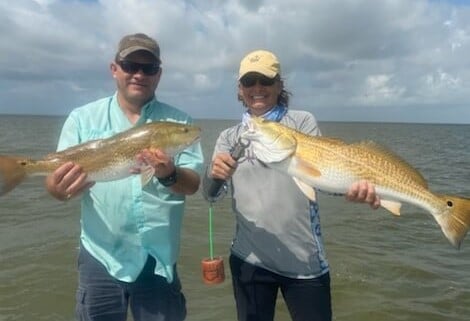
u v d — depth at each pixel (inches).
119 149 47.0
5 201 171.6
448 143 707.4
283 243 49.9
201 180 53.2
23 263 104.2
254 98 52.3
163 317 50.1
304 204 50.1
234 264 52.9
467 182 248.7
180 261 107.7
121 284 49.2
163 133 47.9
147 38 49.2
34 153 350.3
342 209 171.6
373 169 46.2
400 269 104.7
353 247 121.6
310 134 50.3
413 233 138.3
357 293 91.6
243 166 51.3
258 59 51.1
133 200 48.3
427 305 86.3
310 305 49.8
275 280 51.1
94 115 51.4
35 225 138.5
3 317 79.7
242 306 52.1
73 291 90.0
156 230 48.7
